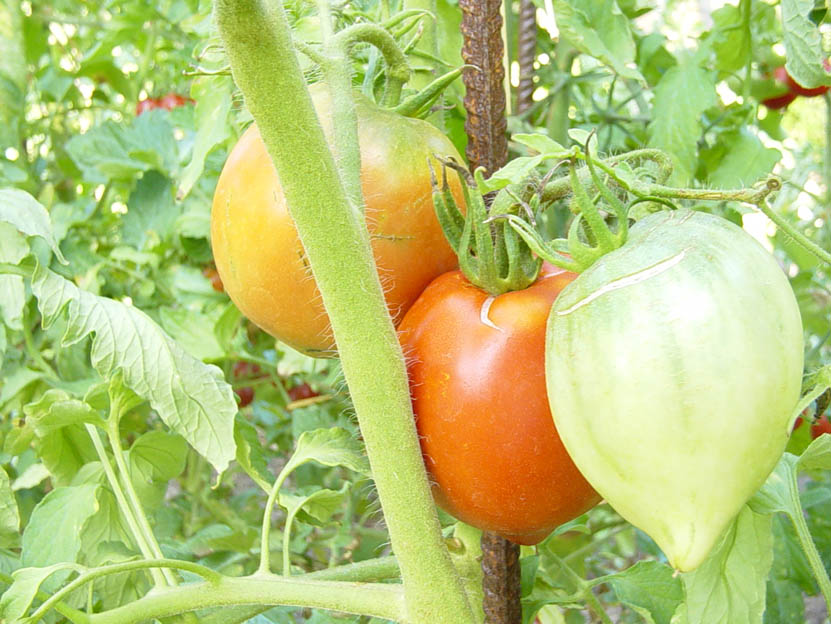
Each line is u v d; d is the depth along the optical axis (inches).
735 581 16.0
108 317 17.7
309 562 32.0
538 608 19.9
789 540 24.5
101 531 20.7
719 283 11.8
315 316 15.9
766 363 11.7
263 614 20.3
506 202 14.1
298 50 14.9
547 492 14.1
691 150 24.3
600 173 14.1
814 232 40.8
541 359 13.9
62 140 49.3
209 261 33.8
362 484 30.0
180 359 18.0
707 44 25.8
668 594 19.8
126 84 45.3
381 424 13.6
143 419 29.6
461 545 18.1
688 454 11.6
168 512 29.5
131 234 34.8
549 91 29.7
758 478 12.0
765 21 32.2
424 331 14.5
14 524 19.1
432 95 16.1
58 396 20.4
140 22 39.2
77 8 50.2
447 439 14.0
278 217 15.2
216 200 16.2
